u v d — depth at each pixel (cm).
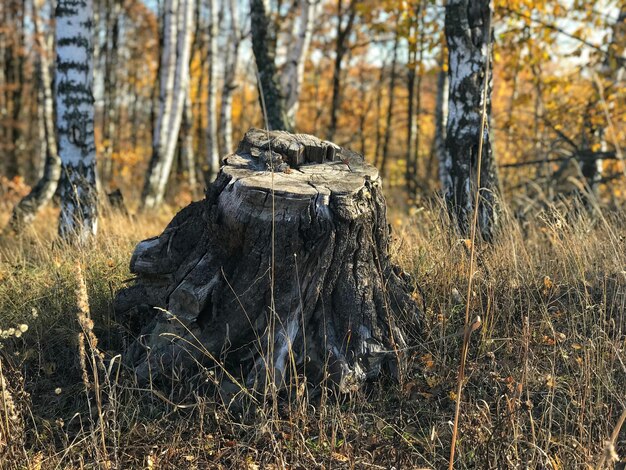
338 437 268
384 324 306
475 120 490
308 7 946
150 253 329
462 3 487
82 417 284
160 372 298
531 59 890
